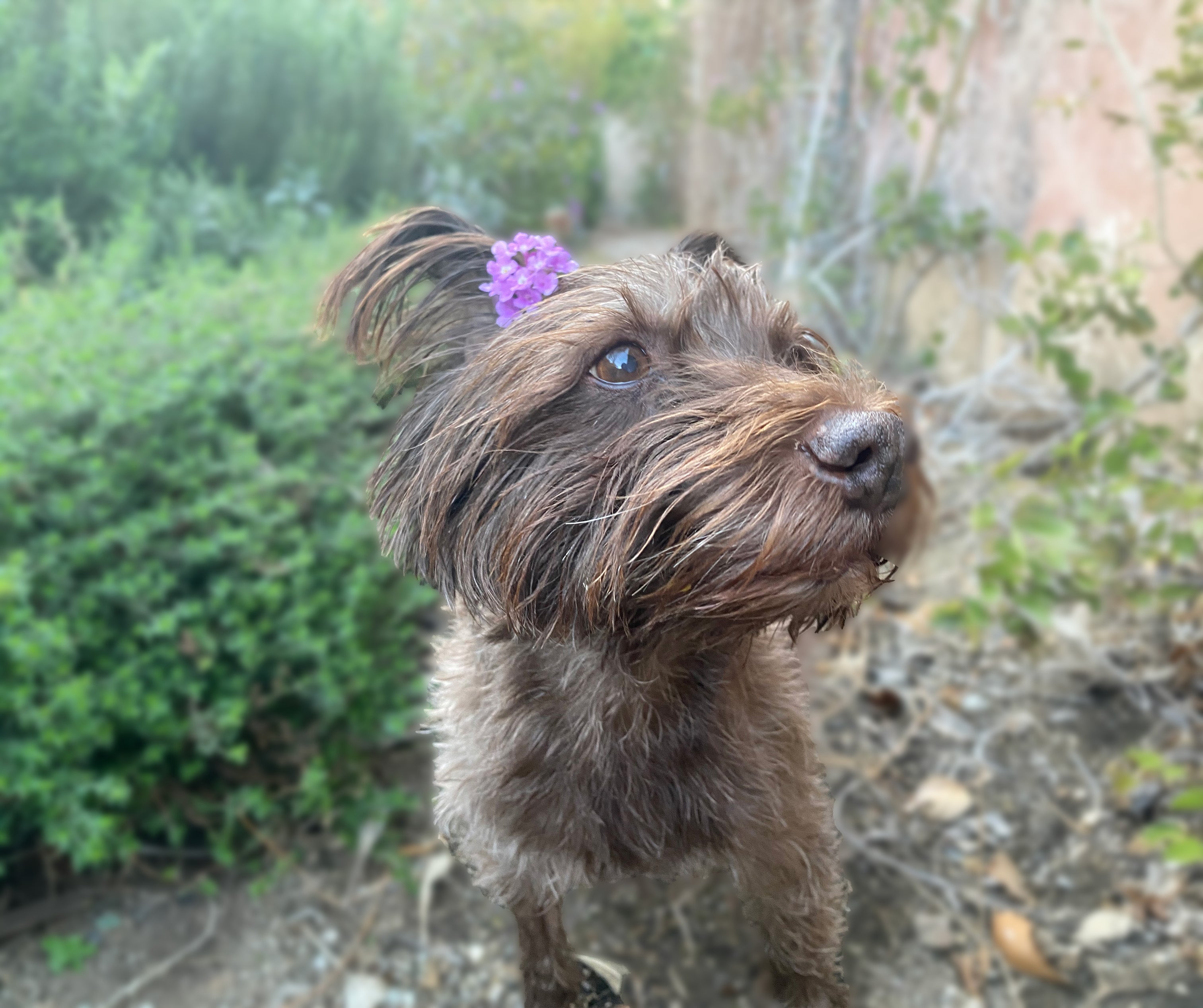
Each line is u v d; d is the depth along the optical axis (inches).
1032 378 35.8
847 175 45.8
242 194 43.8
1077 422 32.0
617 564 9.9
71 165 38.1
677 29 92.3
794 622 10.8
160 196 41.5
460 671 13.1
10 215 36.7
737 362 10.8
